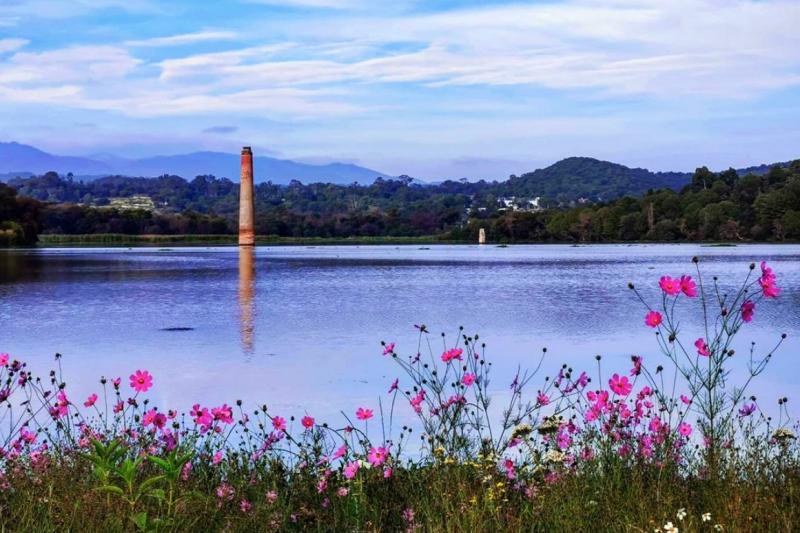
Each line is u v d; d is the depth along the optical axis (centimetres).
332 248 17962
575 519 646
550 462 771
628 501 672
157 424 830
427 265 9081
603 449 789
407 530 674
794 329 2991
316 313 3834
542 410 1427
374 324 3356
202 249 16725
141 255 12462
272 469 799
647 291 5041
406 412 1551
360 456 871
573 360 2325
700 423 934
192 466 807
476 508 655
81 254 12631
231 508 712
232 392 1847
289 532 695
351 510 708
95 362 2345
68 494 706
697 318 3441
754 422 1272
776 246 15975
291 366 2222
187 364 2286
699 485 764
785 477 780
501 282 6084
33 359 2420
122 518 632
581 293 4947
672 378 1753
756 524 630
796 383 1820
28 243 16850
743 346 2523
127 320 3534
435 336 2906
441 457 788
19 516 676
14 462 810
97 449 625
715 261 9325
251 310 4000
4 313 3862
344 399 1734
